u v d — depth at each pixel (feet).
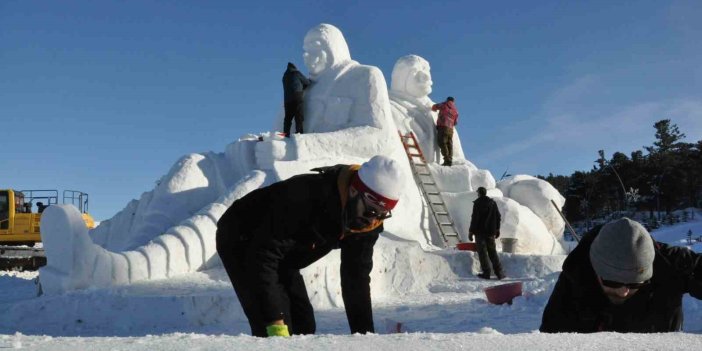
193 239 26.00
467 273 31.30
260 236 10.61
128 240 30.40
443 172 37.83
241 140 32.42
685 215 122.42
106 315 20.03
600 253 9.16
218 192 31.48
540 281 26.66
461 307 22.35
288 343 6.33
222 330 18.93
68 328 19.63
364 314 11.32
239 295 11.19
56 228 23.16
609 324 10.03
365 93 33.86
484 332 7.25
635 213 126.11
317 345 6.20
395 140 33.86
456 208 36.94
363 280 11.33
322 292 23.54
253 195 11.50
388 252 28.14
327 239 10.85
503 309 21.33
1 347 6.10
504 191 42.32
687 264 9.73
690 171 134.10
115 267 23.71
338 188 10.39
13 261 57.82
